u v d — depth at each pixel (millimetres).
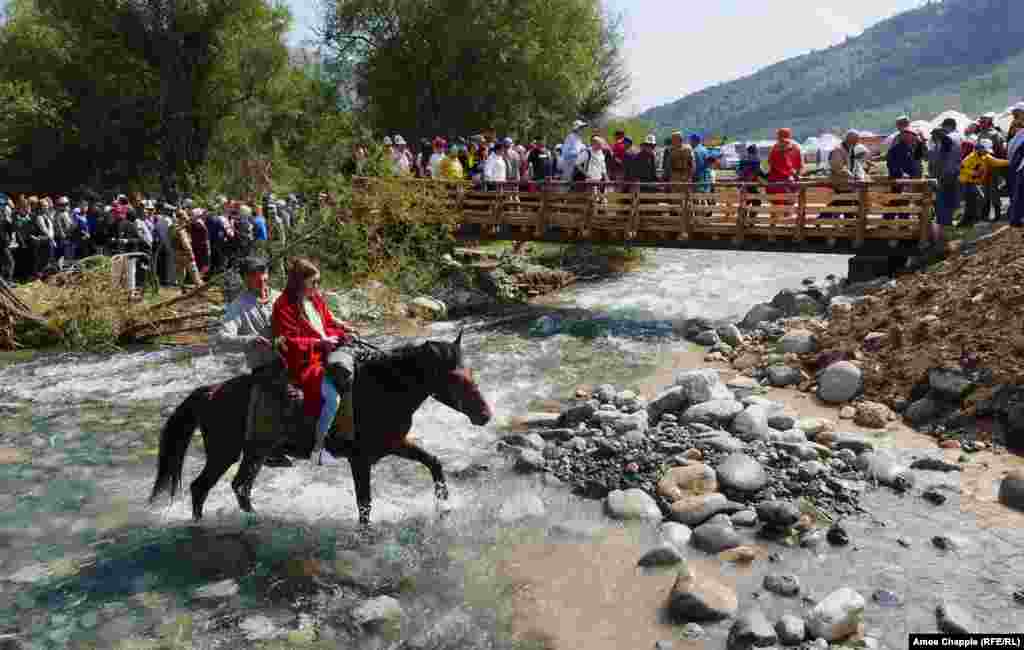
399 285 17125
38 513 7035
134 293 15266
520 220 18031
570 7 36344
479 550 6293
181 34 34844
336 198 16500
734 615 5230
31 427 9477
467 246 22469
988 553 5949
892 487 7168
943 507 6750
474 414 6246
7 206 17078
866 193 14391
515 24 35281
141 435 9211
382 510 7062
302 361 6059
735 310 15969
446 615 5352
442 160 19453
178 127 35812
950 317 9922
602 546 6336
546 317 15133
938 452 7891
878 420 8789
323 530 6656
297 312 6172
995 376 8523
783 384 10539
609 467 7719
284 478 7879
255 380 6238
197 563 6082
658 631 5148
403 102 37188
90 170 35750
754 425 8289
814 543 6156
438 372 6258
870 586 5551
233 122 37719
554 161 19750
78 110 34781
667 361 12305
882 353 10133
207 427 6469
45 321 13961
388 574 5922
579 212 17594
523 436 8594
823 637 4906
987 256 11039
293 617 5336
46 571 5973
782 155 15680
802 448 7730
